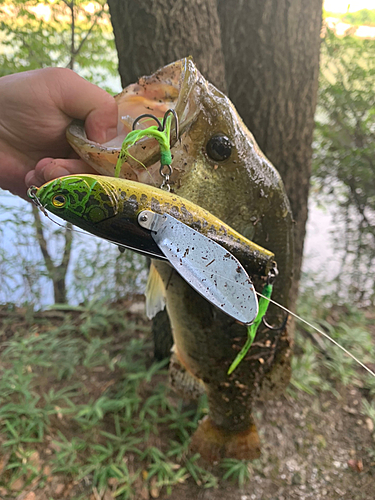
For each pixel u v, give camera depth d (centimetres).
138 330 71
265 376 34
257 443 39
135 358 64
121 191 16
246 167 23
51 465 46
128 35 39
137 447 49
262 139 46
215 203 22
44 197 16
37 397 53
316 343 69
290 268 29
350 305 81
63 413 52
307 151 50
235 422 37
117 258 70
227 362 32
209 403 36
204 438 39
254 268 20
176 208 17
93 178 16
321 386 60
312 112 48
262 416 55
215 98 21
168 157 18
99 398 55
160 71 23
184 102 19
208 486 46
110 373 60
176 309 30
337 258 82
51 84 22
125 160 18
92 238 71
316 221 92
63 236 69
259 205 24
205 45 39
